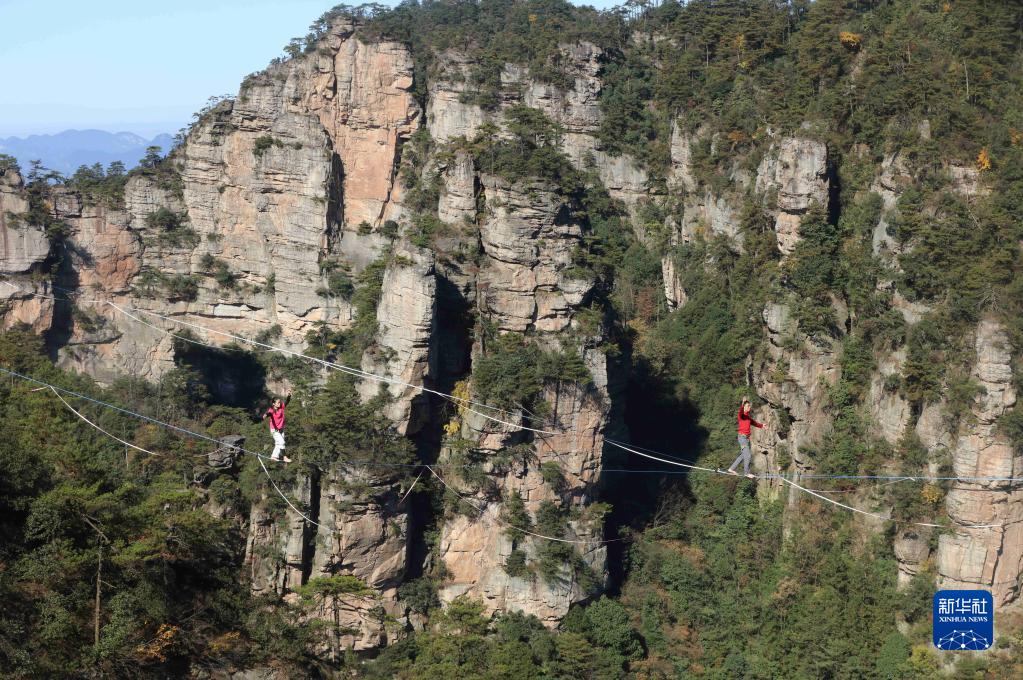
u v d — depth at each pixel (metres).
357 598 106.69
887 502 108.12
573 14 196.12
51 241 150.50
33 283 148.12
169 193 160.75
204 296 159.12
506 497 110.88
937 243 110.69
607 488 123.69
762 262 131.50
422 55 170.38
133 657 73.88
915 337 108.69
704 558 118.00
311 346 153.00
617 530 119.06
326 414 109.50
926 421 106.50
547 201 113.25
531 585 108.50
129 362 154.62
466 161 118.69
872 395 113.38
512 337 112.31
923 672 99.50
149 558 77.56
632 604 114.00
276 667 88.06
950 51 130.00
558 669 103.38
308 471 107.94
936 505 104.50
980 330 103.00
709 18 171.38
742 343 130.25
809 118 130.88
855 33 140.12
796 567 110.88
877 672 102.12
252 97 159.38
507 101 165.00
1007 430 99.94
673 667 108.62
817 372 117.19
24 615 71.19
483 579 110.88
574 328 113.25
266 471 108.31
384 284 115.81
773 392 120.44
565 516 112.19
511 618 108.56
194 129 160.88
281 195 157.50
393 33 160.38
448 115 162.00
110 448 111.19
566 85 167.12
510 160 116.31
